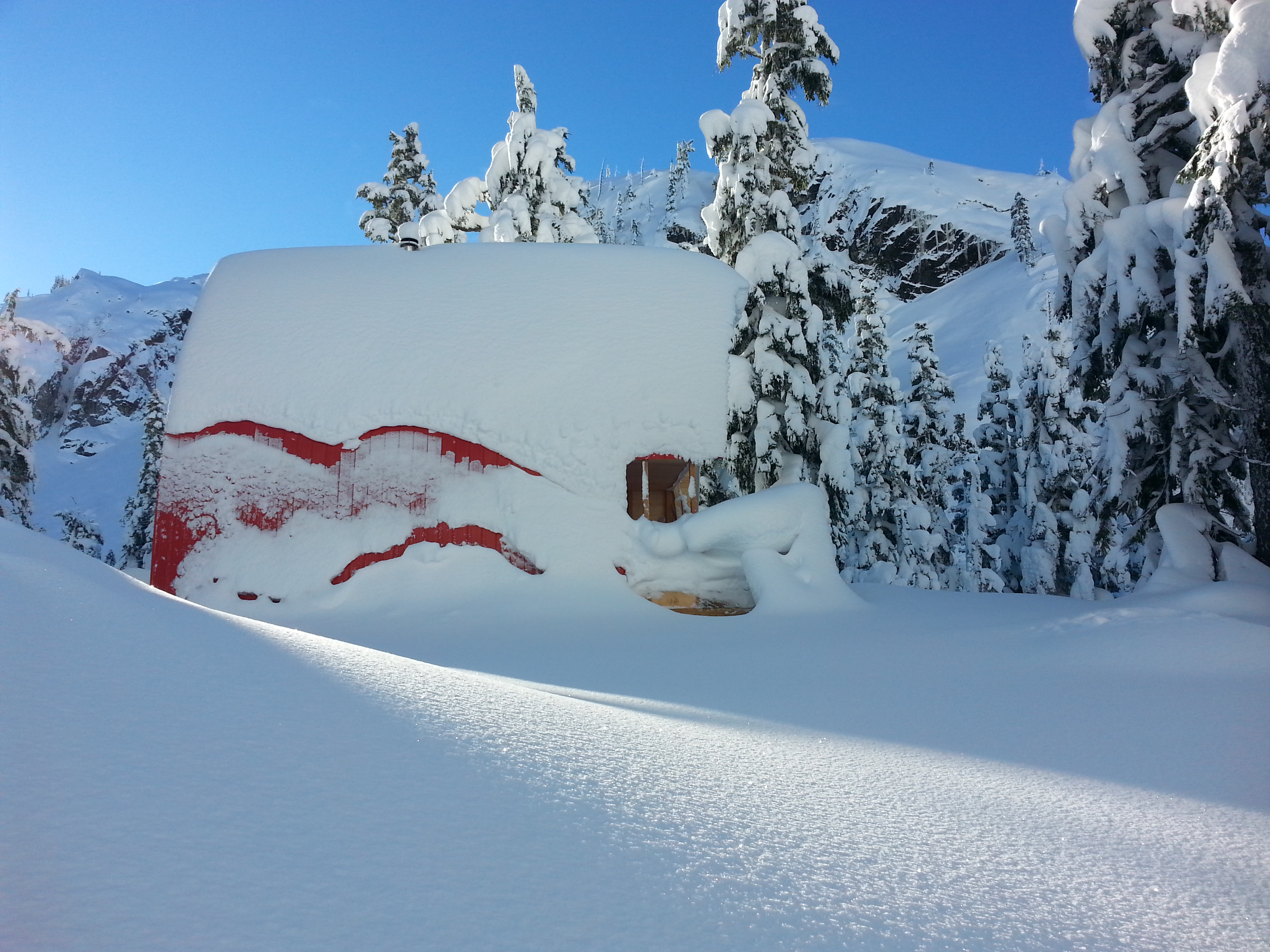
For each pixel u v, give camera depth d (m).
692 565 15.70
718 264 18.59
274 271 18.45
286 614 15.16
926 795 3.62
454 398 16.48
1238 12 12.12
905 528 29.00
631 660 9.85
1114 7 15.76
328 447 16.58
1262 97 11.65
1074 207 15.95
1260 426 13.28
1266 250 12.99
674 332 17.20
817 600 14.40
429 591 15.30
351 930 1.68
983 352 93.12
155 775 2.08
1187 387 14.53
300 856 1.91
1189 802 3.76
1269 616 9.95
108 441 84.38
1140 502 16.03
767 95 21.42
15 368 33.38
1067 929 2.31
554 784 2.75
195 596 16.05
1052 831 3.21
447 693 3.60
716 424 16.73
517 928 1.82
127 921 1.54
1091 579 28.56
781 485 17.95
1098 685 7.42
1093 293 15.30
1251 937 2.34
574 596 14.91
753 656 9.95
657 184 170.00
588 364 16.78
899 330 111.94
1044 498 30.52
